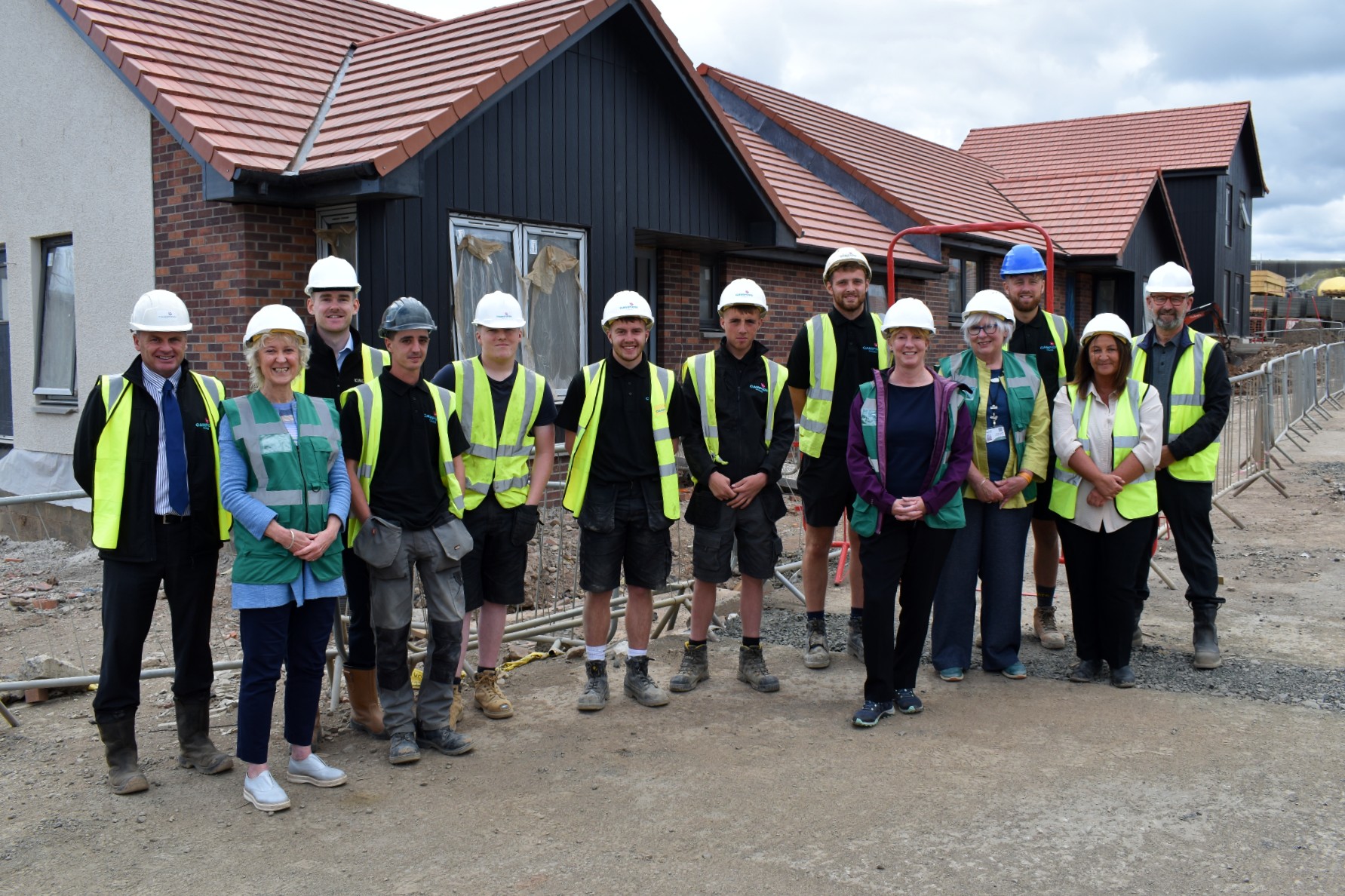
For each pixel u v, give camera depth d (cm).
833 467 605
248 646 440
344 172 830
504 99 993
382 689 492
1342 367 2544
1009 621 597
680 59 1123
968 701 559
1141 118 3238
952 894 362
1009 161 3159
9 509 1159
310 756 467
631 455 550
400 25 1358
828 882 372
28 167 1112
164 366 449
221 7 1130
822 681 601
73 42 1041
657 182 1166
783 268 1487
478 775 475
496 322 516
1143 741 497
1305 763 467
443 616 496
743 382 566
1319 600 756
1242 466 1328
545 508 914
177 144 951
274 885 379
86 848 409
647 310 545
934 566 529
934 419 517
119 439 444
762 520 576
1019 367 588
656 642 694
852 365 600
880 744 500
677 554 923
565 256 1074
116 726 458
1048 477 611
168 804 448
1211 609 609
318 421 455
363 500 479
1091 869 377
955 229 884
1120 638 572
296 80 1041
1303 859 381
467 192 966
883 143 2209
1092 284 2475
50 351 1139
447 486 502
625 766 482
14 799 454
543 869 387
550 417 547
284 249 920
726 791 450
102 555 450
